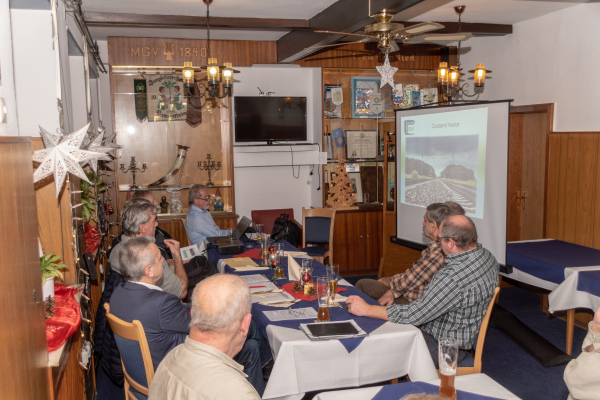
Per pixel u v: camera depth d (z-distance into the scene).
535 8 4.72
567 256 4.09
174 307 2.21
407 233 5.32
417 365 2.31
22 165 1.49
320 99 6.13
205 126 5.88
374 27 3.21
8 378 1.20
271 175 6.35
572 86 4.67
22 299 1.39
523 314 4.63
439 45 6.33
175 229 5.57
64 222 2.53
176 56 5.61
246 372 2.45
